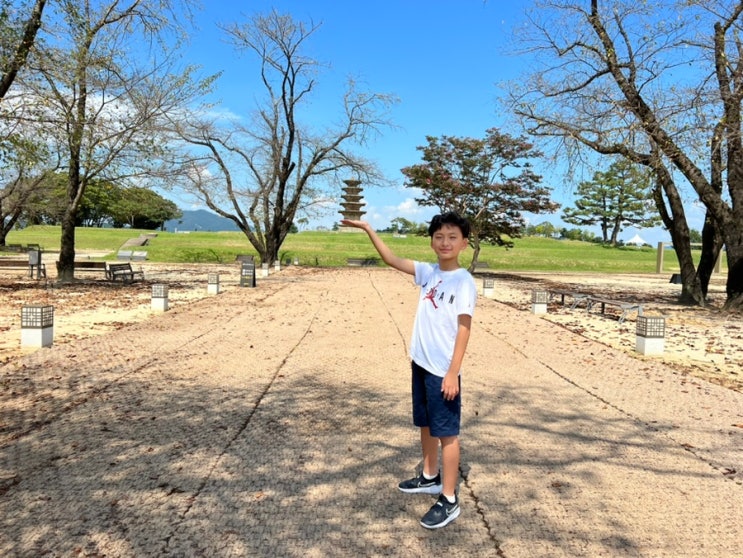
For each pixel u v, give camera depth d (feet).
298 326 34.50
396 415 17.12
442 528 10.37
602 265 142.41
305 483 12.17
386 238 165.07
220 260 126.00
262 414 16.92
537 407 18.30
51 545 9.46
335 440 14.85
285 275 85.81
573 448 14.60
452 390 10.34
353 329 33.65
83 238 162.20
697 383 21.86
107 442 14.28
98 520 10.34
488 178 98.32
